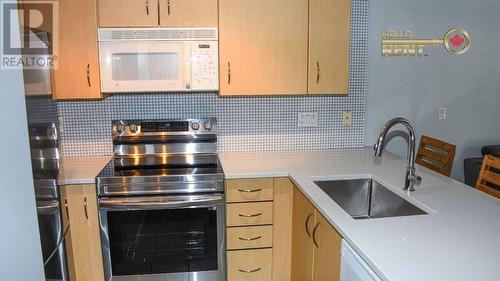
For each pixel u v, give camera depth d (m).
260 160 2.64
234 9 2.37
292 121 2.93
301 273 2.21
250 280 2.50
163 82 2.37
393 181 2.11
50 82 2.00
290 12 2.42
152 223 2.33
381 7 2.91
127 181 2.26
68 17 2.24
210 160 2.66
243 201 2.38
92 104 2.71
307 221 2.04
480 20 3.06
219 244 2.40
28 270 1.77
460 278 1.12
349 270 1.43
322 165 2.49
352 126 3.00
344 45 2.50
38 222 1.74
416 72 3.04
